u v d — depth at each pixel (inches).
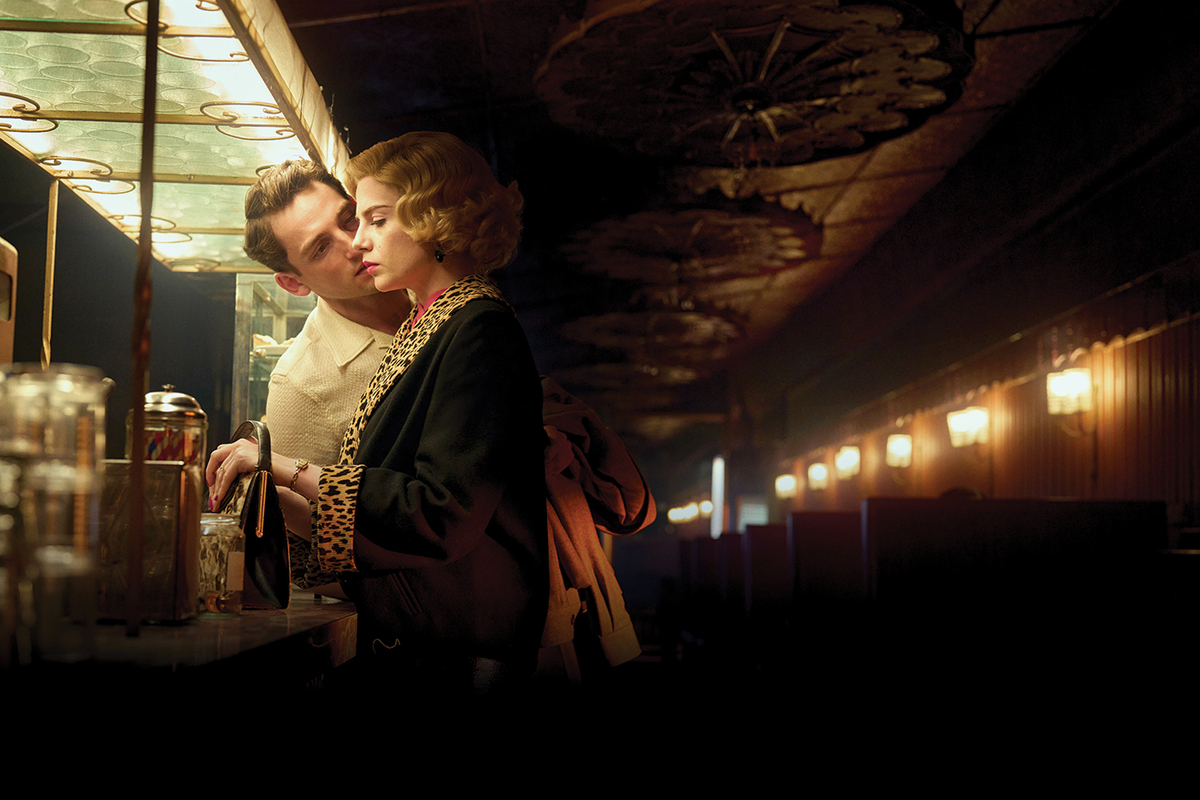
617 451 68.6
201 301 86.8
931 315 402.0
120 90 56.6
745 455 692.7
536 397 48.7
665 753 182.1
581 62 203.8
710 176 291.1
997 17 228.2
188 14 47.6
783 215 309.4
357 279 67.3
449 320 49.9
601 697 65.6
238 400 85.1
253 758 34.6
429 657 50.3
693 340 502.9
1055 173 263.0
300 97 58.6
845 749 187.0
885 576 199.0
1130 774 162.2
